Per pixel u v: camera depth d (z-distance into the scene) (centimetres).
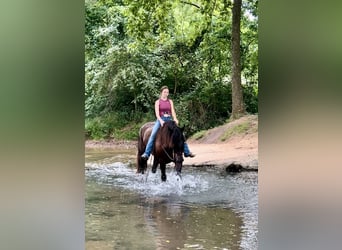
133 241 369
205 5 1641
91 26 1928
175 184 681
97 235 386
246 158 881
